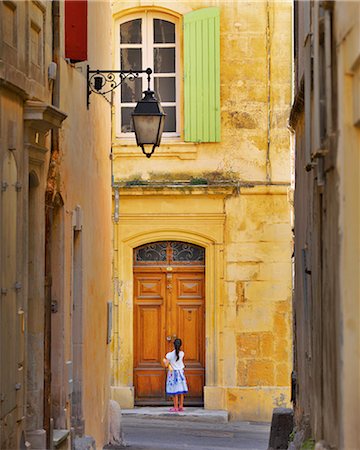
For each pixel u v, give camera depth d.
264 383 33.84
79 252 22.02
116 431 26.30
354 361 12.95
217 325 33.94
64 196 20.08
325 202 14.99
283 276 34.00
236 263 34.03
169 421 32.53
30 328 18.23
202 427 31.59
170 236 34.12
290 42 34.16
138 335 34.44
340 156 13.05
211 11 34.03
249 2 34.06
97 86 23.30
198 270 34.38
